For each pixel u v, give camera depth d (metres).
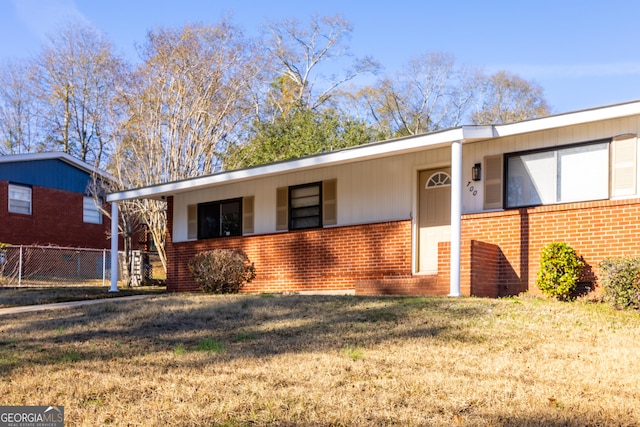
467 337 8.79
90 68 37.16
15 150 38.19
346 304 11.49
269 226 17.44
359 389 6.44
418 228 14.62
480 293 12.40
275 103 34.09
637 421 5.50
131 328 10.25
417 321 9.80
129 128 26.62
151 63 27.97
